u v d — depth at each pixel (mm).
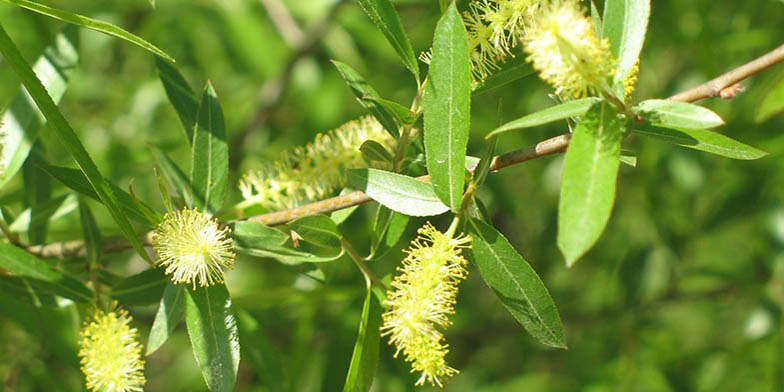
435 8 707
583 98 521
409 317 541
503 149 742
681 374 745
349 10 758
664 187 761
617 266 791
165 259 560
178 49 819
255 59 805
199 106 583
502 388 812
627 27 535
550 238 794
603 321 756
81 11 768
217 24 802
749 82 731
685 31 746
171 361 876
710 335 886
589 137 512
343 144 593
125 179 737
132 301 585
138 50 827
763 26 751
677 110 524
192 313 562
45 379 683
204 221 559
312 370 732
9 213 617
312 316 701
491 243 545
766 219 736
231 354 561
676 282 758
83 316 601
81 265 600
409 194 549
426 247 546
